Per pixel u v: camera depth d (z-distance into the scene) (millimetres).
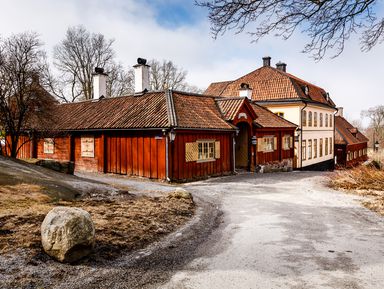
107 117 19594
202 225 7965
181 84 54125
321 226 7902
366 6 7320
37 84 14656
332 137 41188
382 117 72625
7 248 5086
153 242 6430
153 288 4473
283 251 6031
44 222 5188
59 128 19688
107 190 10852
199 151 17828
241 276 4895
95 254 5457
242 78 34469
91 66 41094
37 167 12641
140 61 20703
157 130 16328
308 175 20766
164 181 16109
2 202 7336
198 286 4551
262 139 23406
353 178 15656
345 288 4496
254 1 7020
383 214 9188
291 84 30969
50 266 4801
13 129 14555
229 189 14195
